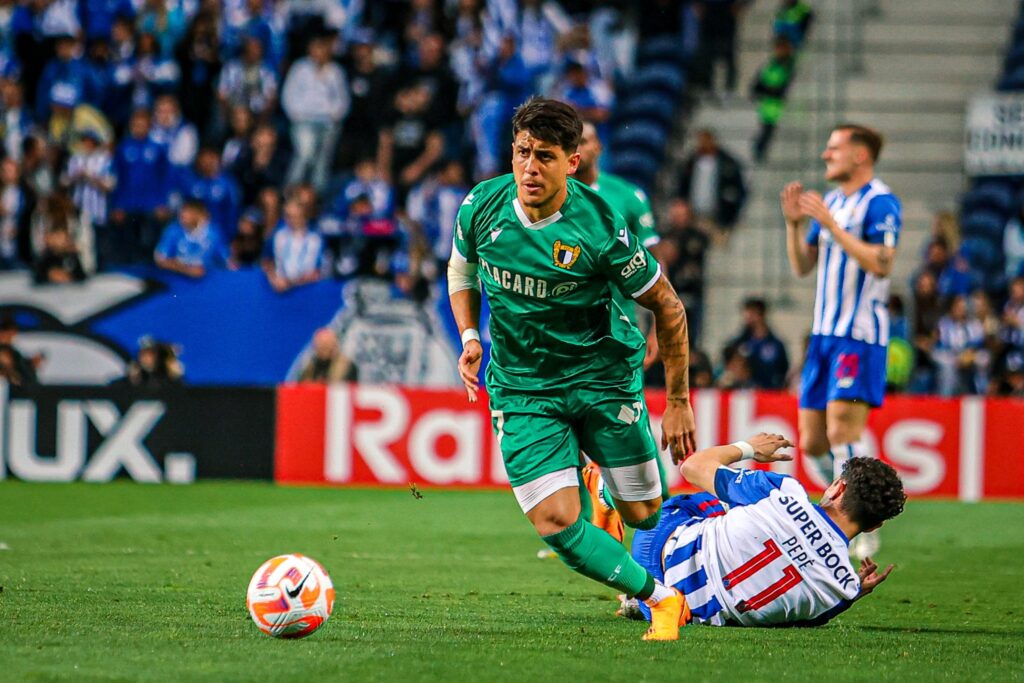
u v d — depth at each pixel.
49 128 55.28
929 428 39.09
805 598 17.41
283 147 54.38
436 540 29.11
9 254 51.59
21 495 37.78
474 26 56.41
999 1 60.47
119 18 56.25
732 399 39.16
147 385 41.81
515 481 16.56
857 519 17.58
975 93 59.31
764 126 56.78
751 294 54.72
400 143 54.03
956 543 30.02
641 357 17.09
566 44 55.59
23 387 41.91
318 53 54.59
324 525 31.67
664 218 55.50
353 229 50.53
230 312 49.19
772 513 17.38
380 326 48.94
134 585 21.69
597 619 18.78
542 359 16.56
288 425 41.38
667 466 39.16
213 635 16.61
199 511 34.41
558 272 16.00
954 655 16.17
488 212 16.28
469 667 14.63
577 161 15.78
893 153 58.38
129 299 49.31
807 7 58.16
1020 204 53.59
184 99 55.75
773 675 14.51
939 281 48.22
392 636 16.83
